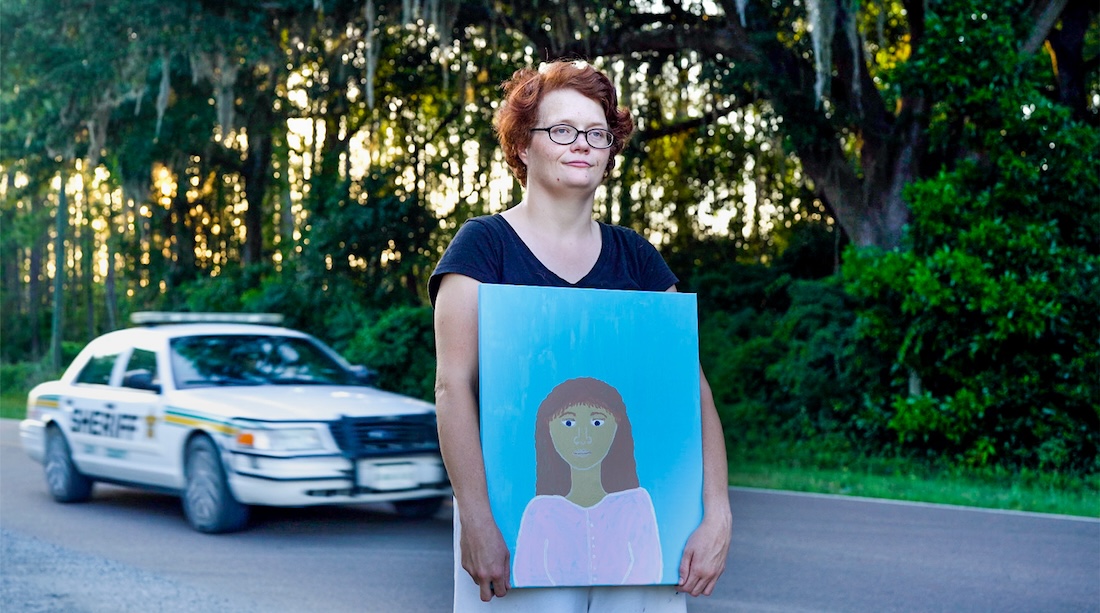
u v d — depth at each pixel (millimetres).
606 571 2023
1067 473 12922
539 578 1987
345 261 21250
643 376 2088
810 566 6777
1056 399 13172
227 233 27297
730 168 23031
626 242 2305
